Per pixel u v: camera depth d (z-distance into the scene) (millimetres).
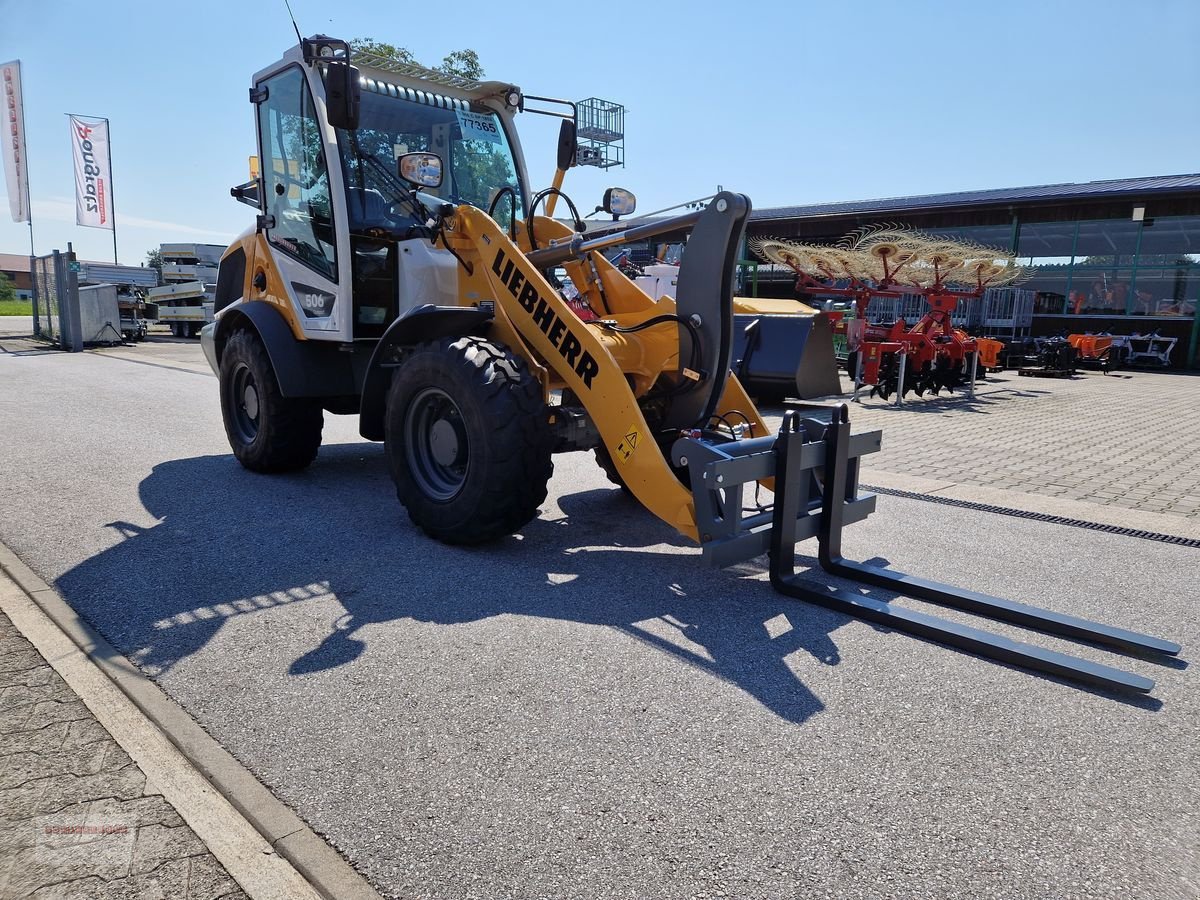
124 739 2295
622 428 3656
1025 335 20734
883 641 3035
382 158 4988
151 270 24484
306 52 4258
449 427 4031
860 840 1909
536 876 1774
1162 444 7625
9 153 21406
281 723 2383
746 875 1785
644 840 1895
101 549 3926
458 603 3320
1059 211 20094
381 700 2523
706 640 3006
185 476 5551
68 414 8242
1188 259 19734
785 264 13531
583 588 3521
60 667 2719
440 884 1748
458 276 4496
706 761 2221
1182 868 1839
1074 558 4082
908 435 8133
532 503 3893
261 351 5254
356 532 4277
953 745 2334
